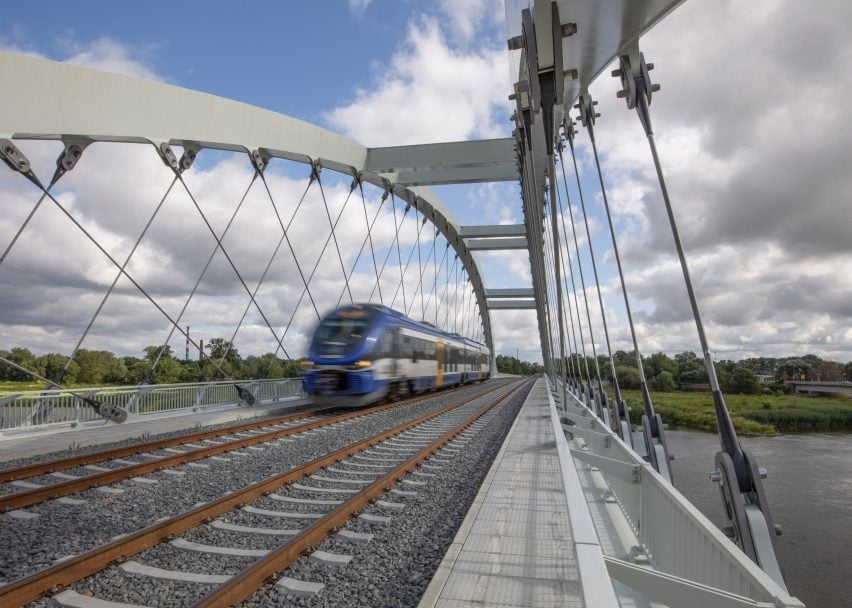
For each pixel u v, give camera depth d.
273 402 15.55
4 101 9.03
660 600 1.99
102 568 3.58
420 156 22.19
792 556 10.58
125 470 6.25
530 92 6.69
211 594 3.04
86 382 17.69
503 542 3.94
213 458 7.54
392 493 5.89
